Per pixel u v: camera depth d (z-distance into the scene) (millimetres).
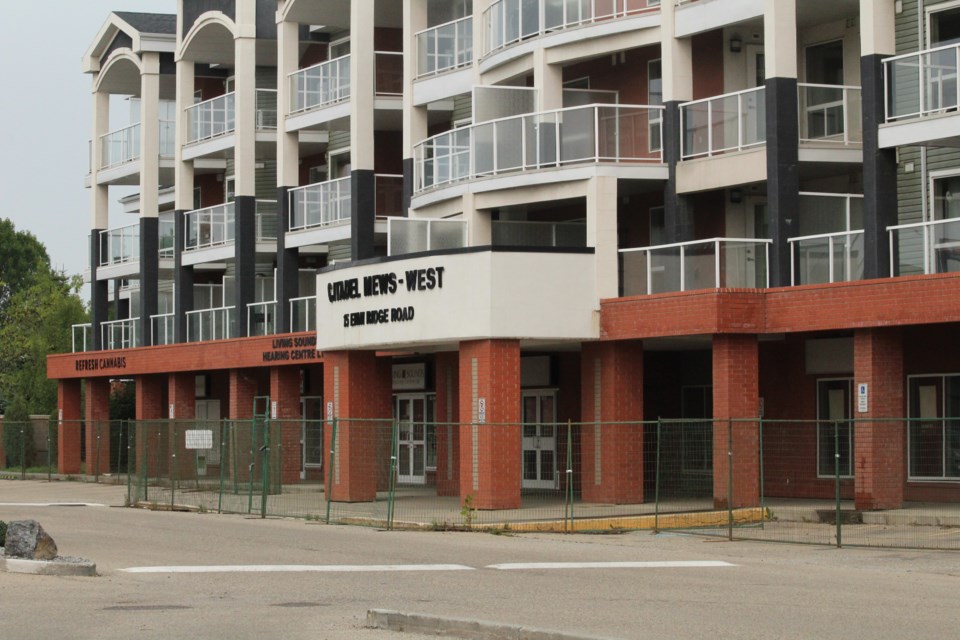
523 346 30781
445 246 32281
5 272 92562
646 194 32156
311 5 41312
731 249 27094
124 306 63469
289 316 41812
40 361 62594
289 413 40281
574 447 30750
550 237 33281
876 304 24203
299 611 14266
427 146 34688
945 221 23672
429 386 39156
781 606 14328
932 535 22312
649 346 31281
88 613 14086
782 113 26938
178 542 22016
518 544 21844
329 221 40594
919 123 24500
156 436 36531
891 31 25453
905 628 12805
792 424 29297
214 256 45219
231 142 44719
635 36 30594
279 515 28125
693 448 26594
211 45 46656
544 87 32031
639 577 17125
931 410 26766
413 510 28078
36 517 28109
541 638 12102
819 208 28266
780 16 27062
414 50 37062
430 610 14164
